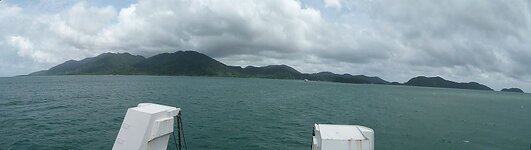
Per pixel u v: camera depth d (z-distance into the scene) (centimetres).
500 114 9862
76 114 6053
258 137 4450
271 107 8406
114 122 5216
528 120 8375
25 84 18250
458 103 14475
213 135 4428
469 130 6047
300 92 16750
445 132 5650
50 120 5291
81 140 3903
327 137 915
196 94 12306
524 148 4766
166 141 945
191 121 5488
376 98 14825
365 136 951
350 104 10650
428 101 14738
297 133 4838
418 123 6644
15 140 3831
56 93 11250
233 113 6844
